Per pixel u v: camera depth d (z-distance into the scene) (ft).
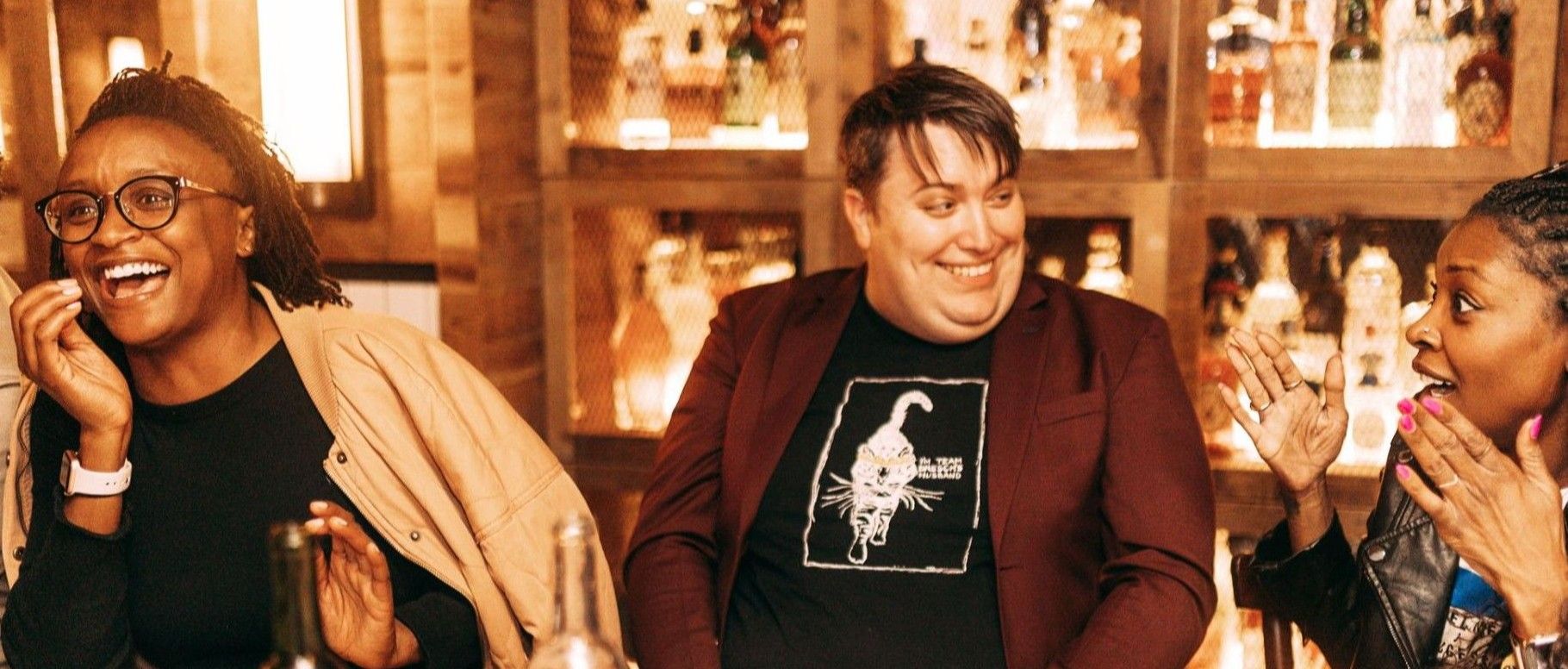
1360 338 7.01
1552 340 3.66
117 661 4.16
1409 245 6.89
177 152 4.09
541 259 7.77
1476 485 3.44
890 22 7.34
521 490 4.42
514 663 4.43
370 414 4.33
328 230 7.64
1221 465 6.96
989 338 4.96
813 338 5.10
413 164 7.48
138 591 4.25
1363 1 6.81
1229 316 7.13
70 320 3.96
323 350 4.34
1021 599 4.56
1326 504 4.36
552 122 7.60
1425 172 6.54
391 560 4.43
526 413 7.70
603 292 7.91
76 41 7.30
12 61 7.24
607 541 7.94
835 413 5.01
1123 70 7.12
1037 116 7.27
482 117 7.13
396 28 7.35
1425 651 4.10
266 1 7.34
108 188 4.00
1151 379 4.74
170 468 4.30
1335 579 4.37
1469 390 3.80
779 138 7.54
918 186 4.65
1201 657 7.20
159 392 4.28
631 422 7.96
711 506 5.15
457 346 7.30
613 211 7.82
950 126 4.58
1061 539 4.65
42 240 7.34
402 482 4.36
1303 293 7.06
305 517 4.29
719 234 7.75
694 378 5.37
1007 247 4.77
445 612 4.31
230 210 4.21
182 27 7.32
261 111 7.44
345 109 7.45
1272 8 6.93
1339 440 4.25
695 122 7.68
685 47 7.65
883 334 5.08
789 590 4.84
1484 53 6.63
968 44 7.36
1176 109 6.81
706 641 4.67
